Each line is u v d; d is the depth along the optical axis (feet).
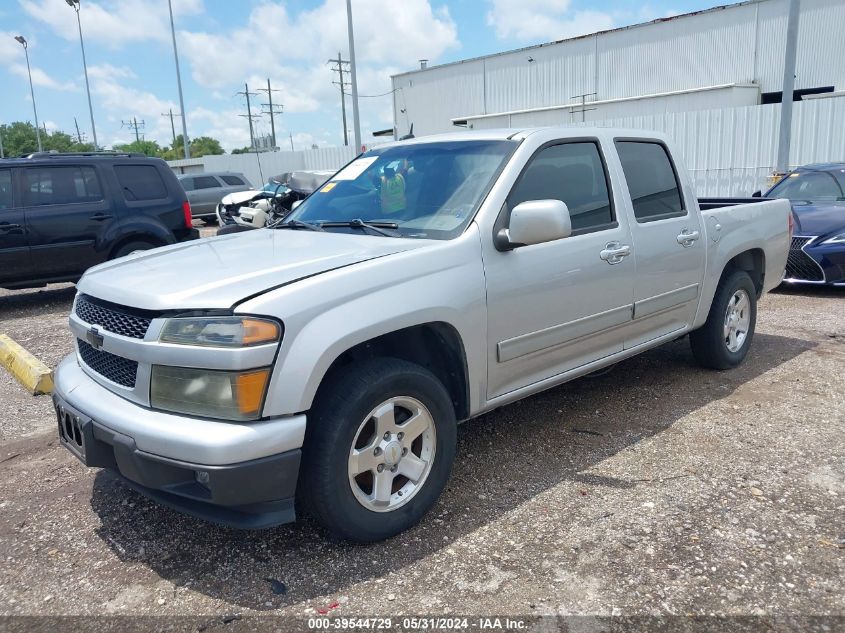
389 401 10.02
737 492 11.59
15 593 9.34
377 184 13.50
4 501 11.96
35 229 28.12
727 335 17.90
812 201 29.30
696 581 9.21
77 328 10.78
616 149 14.40
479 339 11.18
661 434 14.11
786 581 9.19
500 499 11.54
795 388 16.69
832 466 12.47
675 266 15.25
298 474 9.31
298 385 8.89
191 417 8.91
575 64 111.14
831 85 86.89
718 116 62.34
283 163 112.27
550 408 15.70
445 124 132.67
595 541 10.19
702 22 96.53
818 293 28.17
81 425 9.66
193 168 116.37
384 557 9.93
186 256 11.41
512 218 11.01
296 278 9.43
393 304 9.87
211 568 9.78
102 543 10.53
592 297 13.16
